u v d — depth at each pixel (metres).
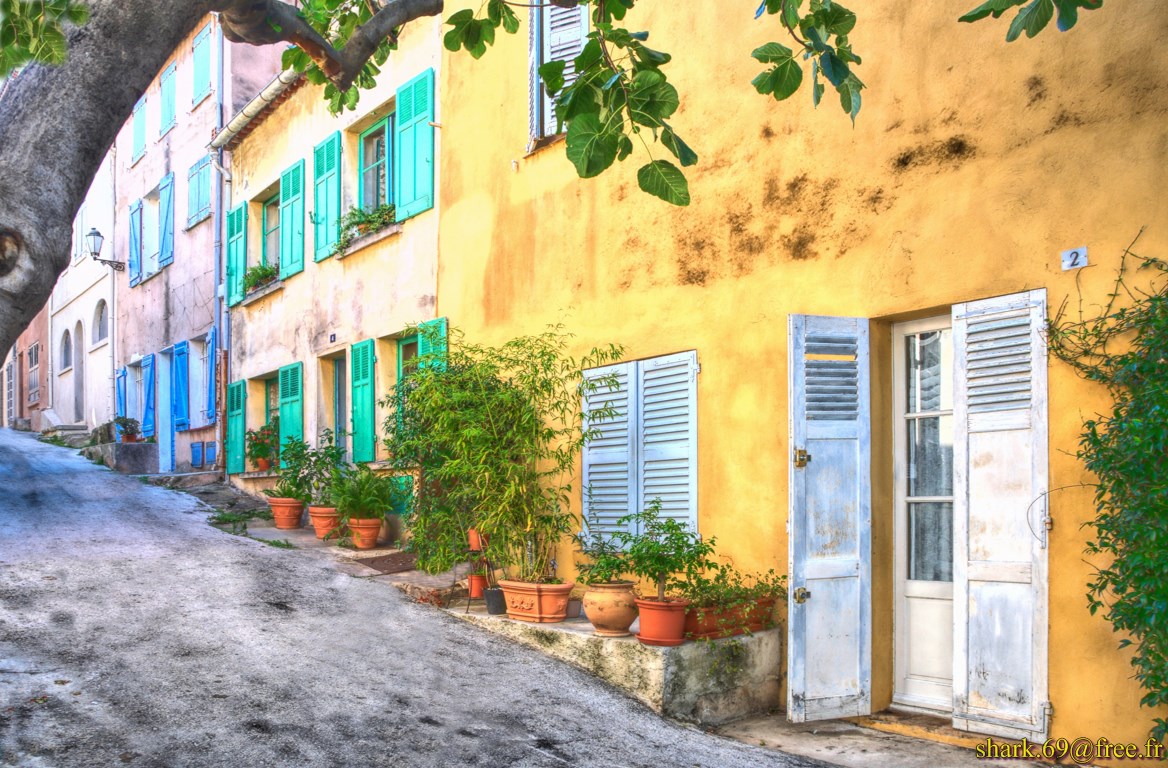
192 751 4.41
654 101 3.64
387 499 10.01
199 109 16.78
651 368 7.15
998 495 5.00
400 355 10.89
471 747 4.74
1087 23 4.77
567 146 3.65
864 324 5.73
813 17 3.86
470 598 7.60
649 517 6.24
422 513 7.98
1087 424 4.40
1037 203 4.93
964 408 5.18
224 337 15.55
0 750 4.22
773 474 6.16
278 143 13.74
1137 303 4.45
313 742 4.63
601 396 7.60
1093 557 4.58
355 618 7.04
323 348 12.19
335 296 11.97
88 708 4.83
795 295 6.15
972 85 5.27
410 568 8.82
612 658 5.88
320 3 5.86
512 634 6.73
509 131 8.85
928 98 5.48
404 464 8.36
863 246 5.77
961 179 5.29
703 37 6.92
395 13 5.23
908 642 5.70
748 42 6.57
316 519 10.35
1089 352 4.62
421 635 6.69
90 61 2.82
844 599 5.58
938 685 5.53
